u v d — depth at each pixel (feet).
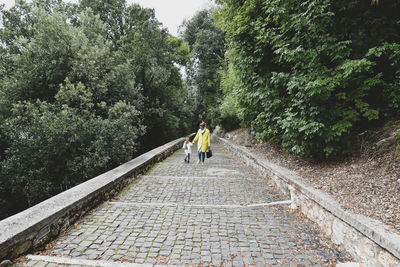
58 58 35.70
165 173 23.79
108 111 36.40
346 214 8.45
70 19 59.57
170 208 13.23
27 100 34.76
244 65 22.27
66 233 10.03
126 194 16.10
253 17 20.86
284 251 8.73
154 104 65.46
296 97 16.85
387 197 9.47
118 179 16.46
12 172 29.55
